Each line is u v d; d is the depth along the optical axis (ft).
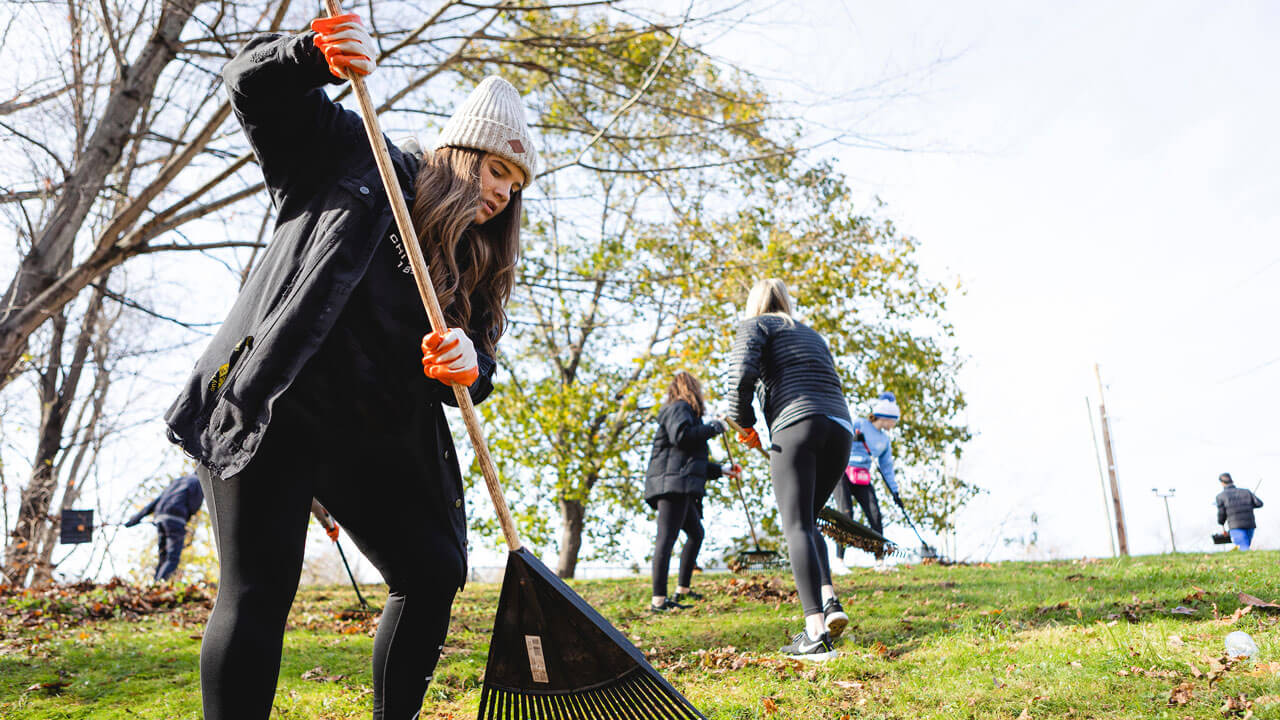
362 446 7.29
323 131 7.32
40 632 18.74
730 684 12.05
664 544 21.52
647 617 20.52
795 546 13.87
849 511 28.94
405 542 7.72
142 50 36.63
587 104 38.17
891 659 12.87
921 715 9.91
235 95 7.00
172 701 12.41
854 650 13.71
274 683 6.64
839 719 10.02
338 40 6.66
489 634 17.90
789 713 10.41
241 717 6.42
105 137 36.11
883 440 30.53
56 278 36.29
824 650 13.41
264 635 6.58
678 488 21.54
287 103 7.01
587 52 35.29
